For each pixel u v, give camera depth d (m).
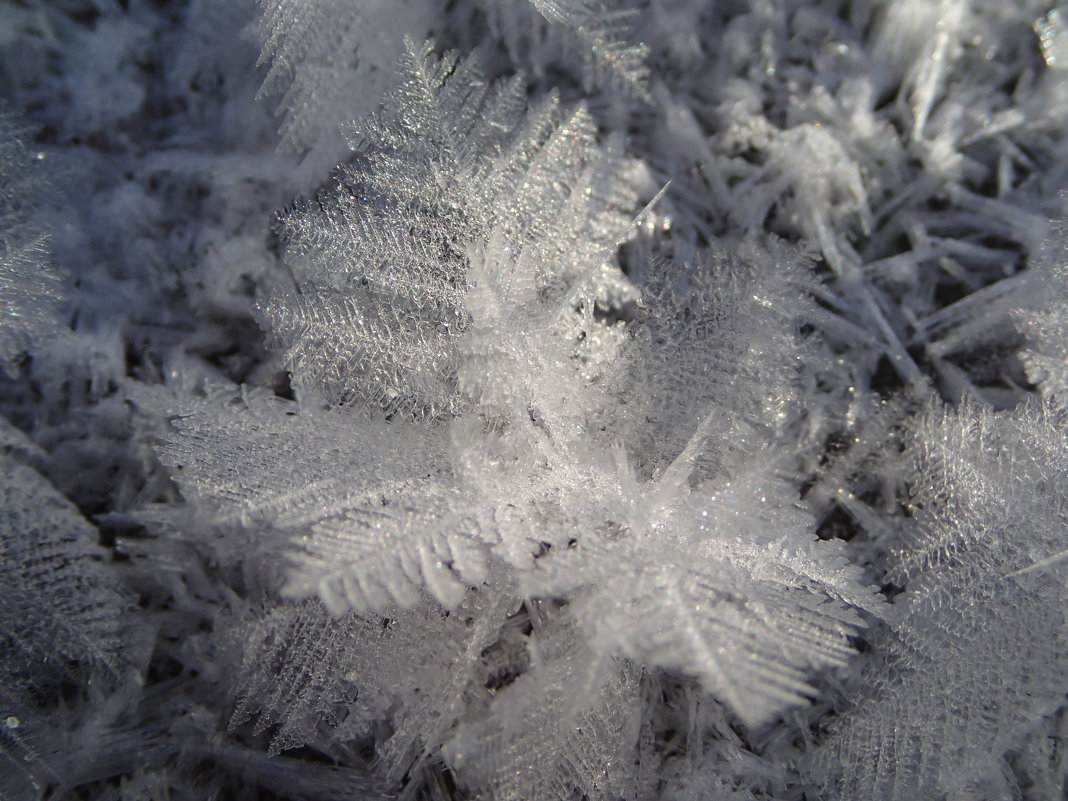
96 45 0.06
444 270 0.06
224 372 0.06
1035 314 0.06
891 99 0.06
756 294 0.06
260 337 0.06
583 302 0.06
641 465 0.06
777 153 0.06
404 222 0.06
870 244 0.06
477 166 0.06
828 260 0.06
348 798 0.06
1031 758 0.06
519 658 0.06
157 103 0.06
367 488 0.05
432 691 0.06
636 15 0.06
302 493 0.05
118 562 0.06
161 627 0.06
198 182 0.06
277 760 0.06
